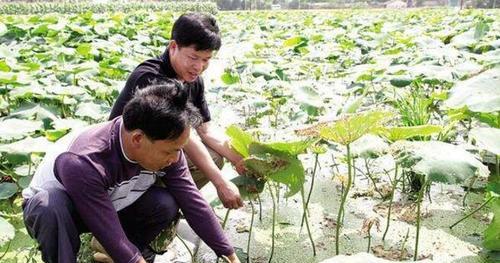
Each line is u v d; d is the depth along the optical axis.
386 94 4.12
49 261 1.84
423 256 2.35
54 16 8.71
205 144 2.48
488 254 2.24
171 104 1.58
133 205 2.01
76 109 3.52
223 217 2.77
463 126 3.94
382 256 2.35
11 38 7.04
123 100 2.10
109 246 1.74
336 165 3.26
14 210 2.85
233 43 7.00
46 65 4.82
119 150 1.75
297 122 4.21
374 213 2.80
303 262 2.34
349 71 4.06
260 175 2.18
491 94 2.43
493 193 2.13
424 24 10.37
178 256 2.38
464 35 5.42
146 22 10.23
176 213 2.07
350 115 1.92
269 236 2.58
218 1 39.59
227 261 1.92
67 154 1.75
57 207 1.75
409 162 2.06
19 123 2.77
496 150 2.07
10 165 3.07
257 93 4.43
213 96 5.12
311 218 2.75
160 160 1.69
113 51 5.44
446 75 3.45
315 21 11.77
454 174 1.91
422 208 2.82
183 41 2.05
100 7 22.42
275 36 8.58
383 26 8.67
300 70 5.36
